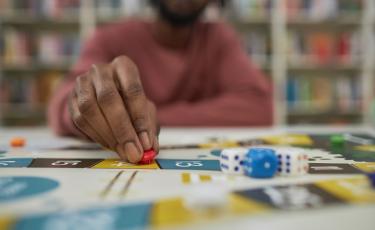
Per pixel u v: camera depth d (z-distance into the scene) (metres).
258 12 2.45
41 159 0.46
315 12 2.47
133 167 0.41
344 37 2.54
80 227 0.21
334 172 0.37
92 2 2.34
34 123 2.59
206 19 2.39
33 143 0.65
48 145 0.61
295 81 2.51
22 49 2.36
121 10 2.36
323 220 0.22
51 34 2.54
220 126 1.08
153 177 0.35
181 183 0.32
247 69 1.25
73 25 2.60
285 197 0.27
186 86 1.30
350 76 2.78
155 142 0.46
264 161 0.34
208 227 0.21
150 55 1.29
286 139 0.68
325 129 0.88
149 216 0.23
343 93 2.54
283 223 0.21
